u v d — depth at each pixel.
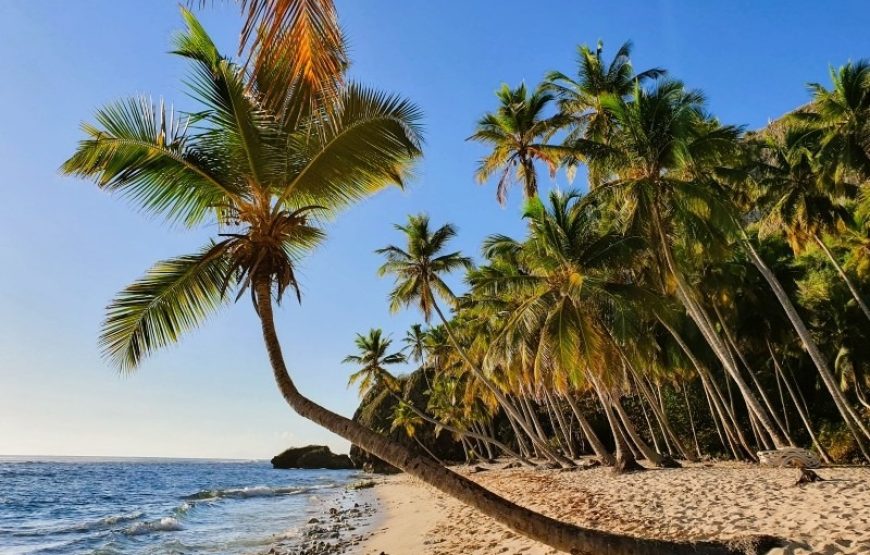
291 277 5.80
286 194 6.00
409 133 6.00
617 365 21.03
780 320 29.34
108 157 5.75
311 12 3.85
